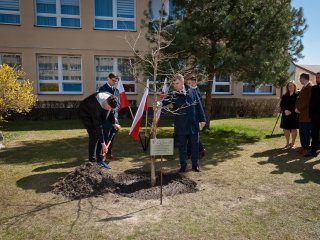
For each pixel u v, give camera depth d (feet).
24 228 11.69
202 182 17.13
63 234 11.23
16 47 48.57
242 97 58.49
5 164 20.81
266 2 29.12
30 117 46.39
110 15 52.49
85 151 25.05
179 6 29.66
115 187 15.98
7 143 28.30
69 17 50.78
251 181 17.33
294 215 12.91
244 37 28.55
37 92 50.08
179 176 18.11
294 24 32.32
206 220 12.39
